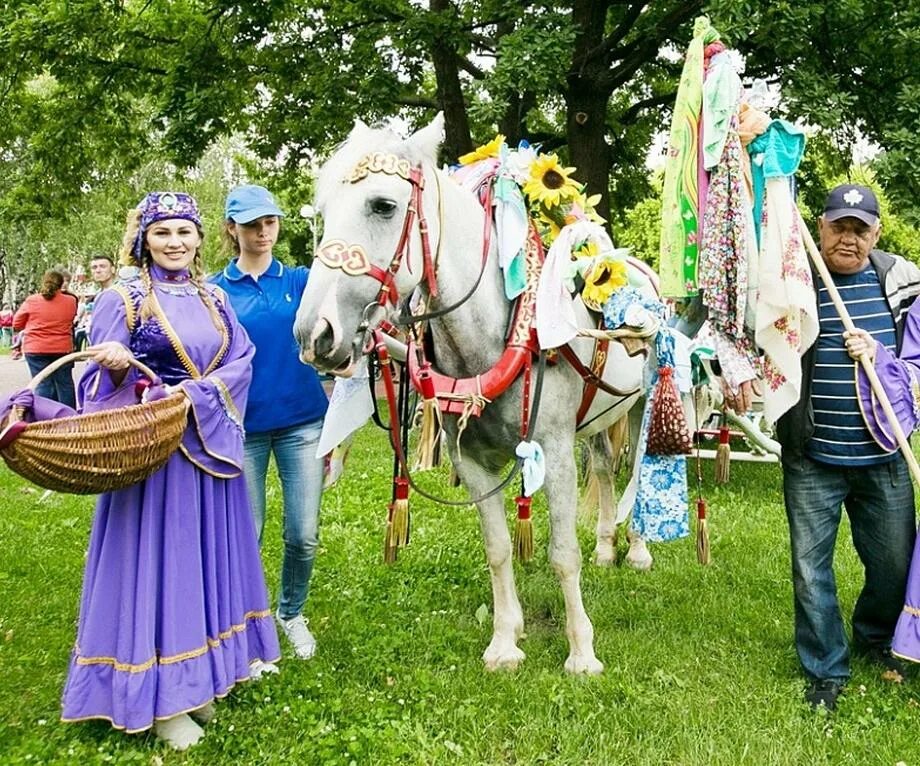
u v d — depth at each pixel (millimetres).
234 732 2893
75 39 10492
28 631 3795
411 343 3254
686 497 3471
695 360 3559
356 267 2473
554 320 2977
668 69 11914
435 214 2811
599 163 10125
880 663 3418
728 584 4504
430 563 4734
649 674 3436
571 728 2975
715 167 2875
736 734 2938
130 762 2686
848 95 7934
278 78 11383
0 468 7184
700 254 2936
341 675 3371
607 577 4609
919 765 2746
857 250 2996
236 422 2900
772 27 7582
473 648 3670
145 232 2848
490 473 3426
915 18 8195
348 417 3350
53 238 32406
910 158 7508
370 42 9969
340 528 5492
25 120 12641
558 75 7965
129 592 2723
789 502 3213
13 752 2734
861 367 3004
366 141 2682
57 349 8148
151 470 2570
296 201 14359
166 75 10758
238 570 3006
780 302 2832
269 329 3357
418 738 2885
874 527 3184
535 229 3258
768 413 2955
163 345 2818
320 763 2750
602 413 3766
